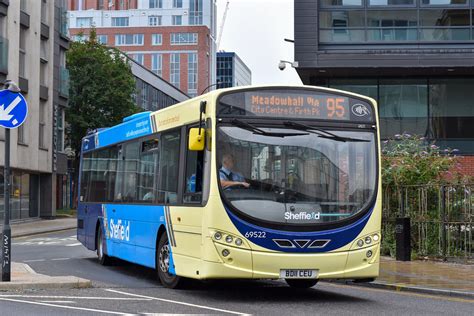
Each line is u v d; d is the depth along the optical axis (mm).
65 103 46000
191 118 11648
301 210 10625
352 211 10891
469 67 31547
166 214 12352
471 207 17000
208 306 10359
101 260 17062
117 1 142500
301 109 11086
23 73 39781
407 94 33625
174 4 141375
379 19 32406
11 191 39250
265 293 12156
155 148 13328
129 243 14602
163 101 91562
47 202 43906
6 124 12422
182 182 11781
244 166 10641
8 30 37250
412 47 32188
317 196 10766
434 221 17469
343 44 32375
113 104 54594
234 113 10812
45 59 43062
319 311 10000
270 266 10453
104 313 9500
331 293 12320
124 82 54750
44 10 42906
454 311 10172
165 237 12578
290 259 10500
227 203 10453
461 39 32094
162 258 12695
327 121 11156
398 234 17438
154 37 133500
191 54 132875
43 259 18953
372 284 13305
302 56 32031
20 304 10312
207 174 10703
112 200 16094
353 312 9945
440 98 33438
